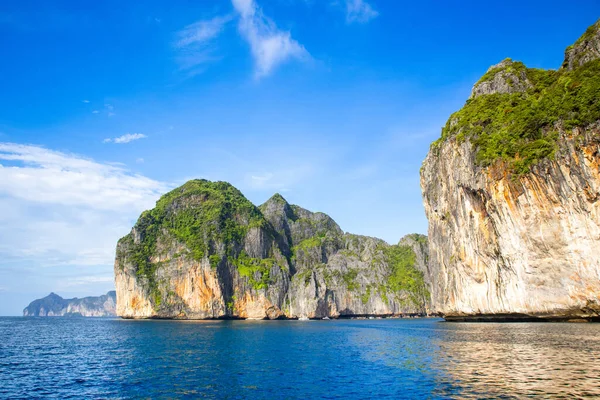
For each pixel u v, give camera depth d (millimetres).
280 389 31703
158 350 57875
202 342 68312
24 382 36781
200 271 178250
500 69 99438
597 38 79500
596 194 61906
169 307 176375
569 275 65938
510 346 45031
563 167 65188
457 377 32062
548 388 27172
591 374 30516
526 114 74062
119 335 88750
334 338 73500
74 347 65188
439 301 104312
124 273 187125
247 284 185750
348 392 30125
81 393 32219
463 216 87625
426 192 112500
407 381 32406
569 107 66062
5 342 75812
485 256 81625
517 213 72188
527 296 72188
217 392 31156
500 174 74438
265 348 58375
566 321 69062
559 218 66625
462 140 86125
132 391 32281
